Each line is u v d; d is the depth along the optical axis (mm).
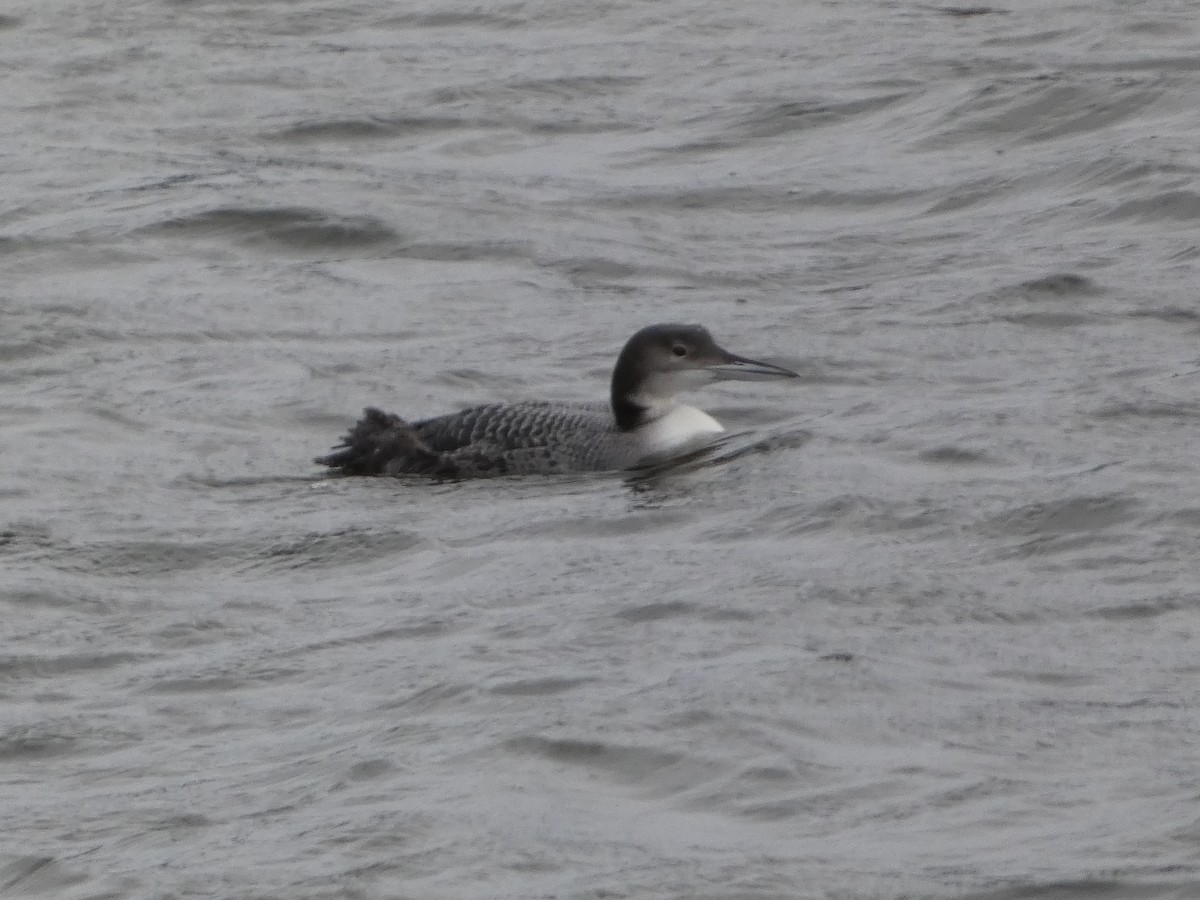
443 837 9805
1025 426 16312
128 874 9797
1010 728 10727
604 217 24016
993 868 9250
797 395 18078
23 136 27828
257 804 10461
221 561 14586
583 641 12328
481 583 13664
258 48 31422
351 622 13148
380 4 33562
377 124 27906
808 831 9734
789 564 13531
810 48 30453
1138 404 16719
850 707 11016
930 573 13172
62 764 11328
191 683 12328
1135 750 10406
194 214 23891
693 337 16594
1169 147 24500
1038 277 20703
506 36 31875
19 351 19750
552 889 9281
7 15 32969
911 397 17672
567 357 19422
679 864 9438
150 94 29516
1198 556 13281
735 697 11125
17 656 12875
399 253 22984
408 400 18328
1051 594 12727
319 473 16578
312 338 20141
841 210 24125
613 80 29438
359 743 11102
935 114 26906
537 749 10680
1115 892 9016
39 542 14883
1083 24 30406
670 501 15227
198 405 18172
